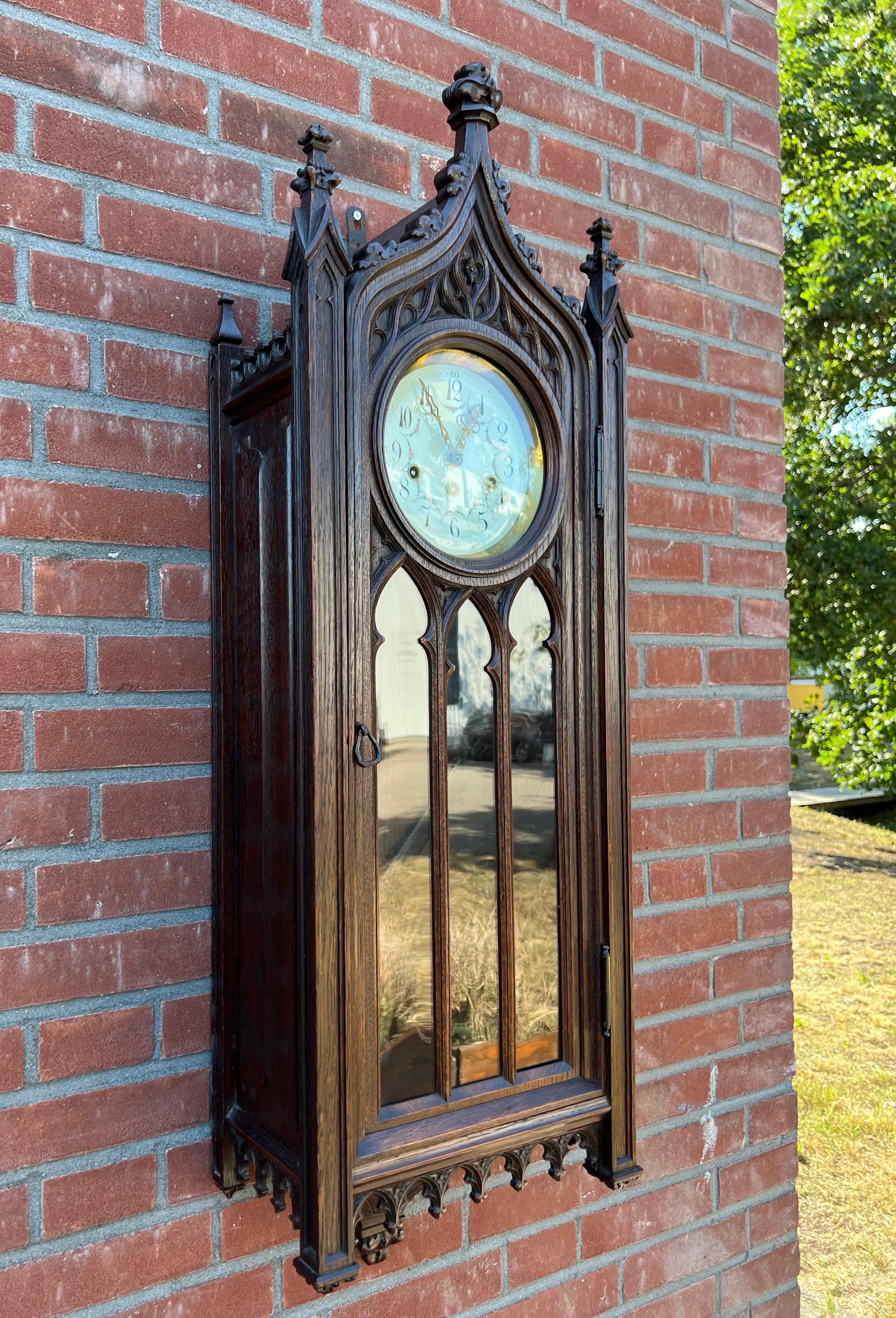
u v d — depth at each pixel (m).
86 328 1.01
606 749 1.05
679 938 1.49
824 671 5.92
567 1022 1.02
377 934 0.89
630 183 1.47
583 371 1.05
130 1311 1.01
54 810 0.98
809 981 4.40
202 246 1.08
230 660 1.04
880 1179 2.71
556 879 1.03
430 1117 0.92
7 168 0.97
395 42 1.24
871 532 5.27
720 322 1.59
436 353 0.95
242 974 1.02
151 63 1.06
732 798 1.56
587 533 1.05
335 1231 0.84
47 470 0.98
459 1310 1.26
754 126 1.65
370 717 0.88
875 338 5.23
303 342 0.85
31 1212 0.96
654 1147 1.45
